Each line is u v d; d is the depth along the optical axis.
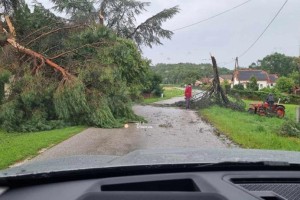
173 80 137.50
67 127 20.25
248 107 35.72
